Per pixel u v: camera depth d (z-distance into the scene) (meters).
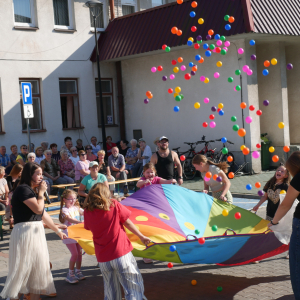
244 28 11.98
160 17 14.84
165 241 4.79
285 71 14.53
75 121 16.30
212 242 4.66
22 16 14.78
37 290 4.45
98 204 3.90
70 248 5.48
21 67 14.60
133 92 16.72
